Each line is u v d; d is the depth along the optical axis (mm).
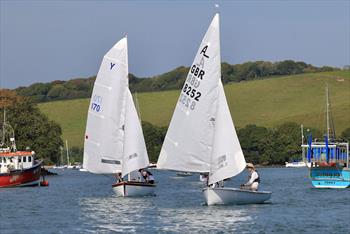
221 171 95500
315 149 179625
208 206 97875
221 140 95562
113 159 121438
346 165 166500
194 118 98250
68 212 100938
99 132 122375
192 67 98625
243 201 99438
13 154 168000
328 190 141625
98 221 89500
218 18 97750
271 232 78750
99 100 122438
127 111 119750
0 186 163375
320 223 85250
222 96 96250
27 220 91875
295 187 157125
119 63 121438
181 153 99250
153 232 79500
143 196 121875
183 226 83250
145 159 120000
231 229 80625
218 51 97500
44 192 147375
